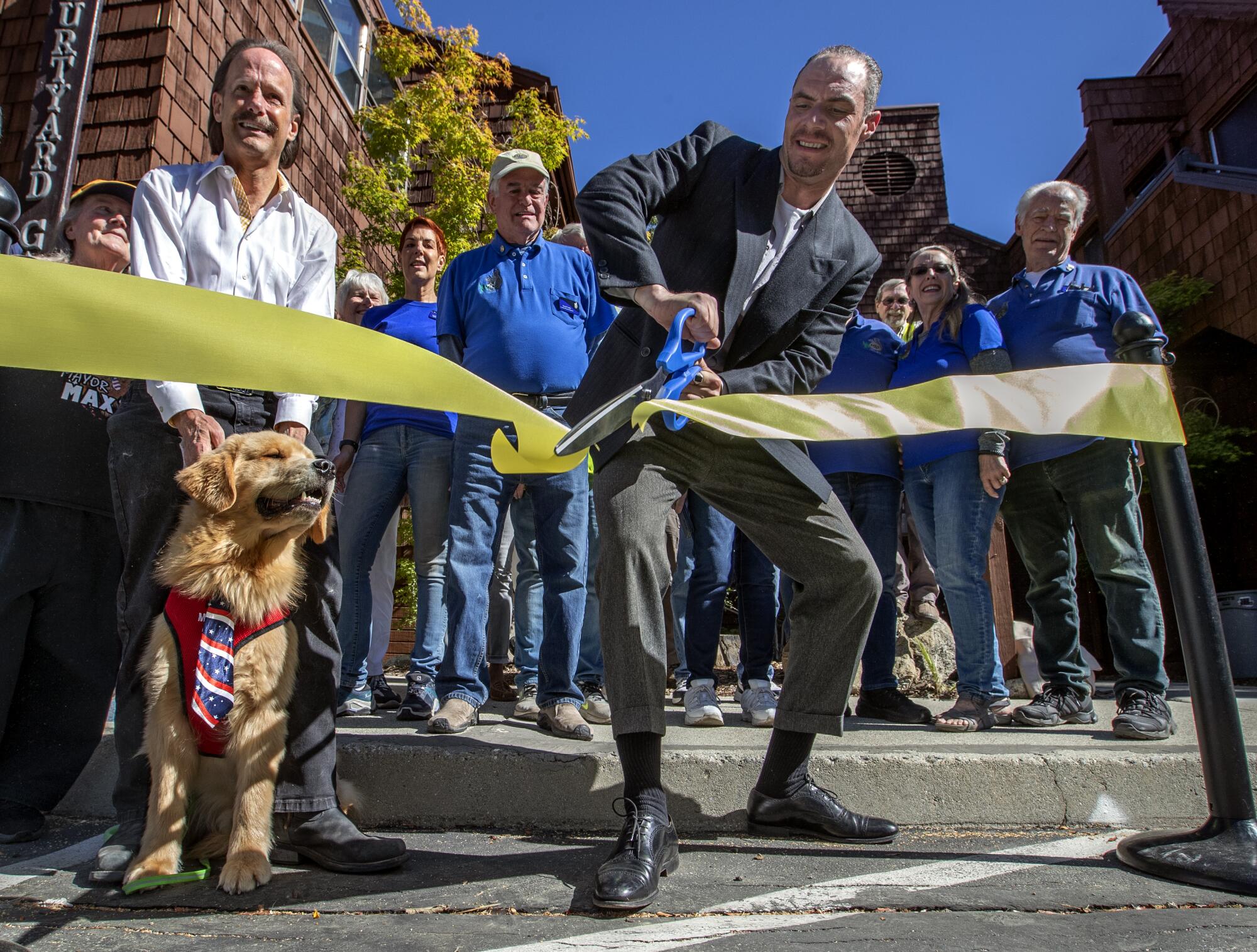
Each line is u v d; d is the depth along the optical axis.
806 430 1.62
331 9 8.95
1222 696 1.92
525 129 9.91
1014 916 1.62
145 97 5.67
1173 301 8.31
